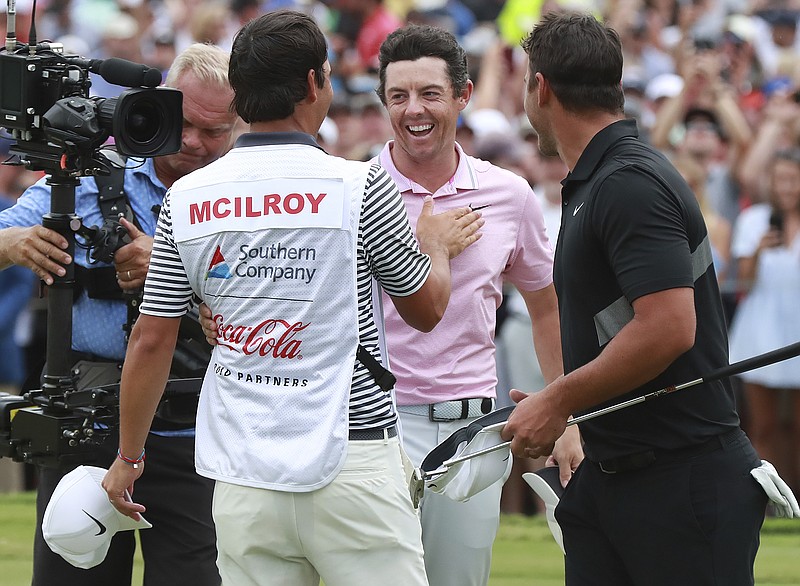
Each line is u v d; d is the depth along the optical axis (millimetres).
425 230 12836
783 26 34188
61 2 36406
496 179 14602
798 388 24031
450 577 14297
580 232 11289
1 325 24484
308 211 10617
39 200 13547
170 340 11180
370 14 36219
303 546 10750
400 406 14227
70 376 12828
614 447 11484
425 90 14031
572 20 11727
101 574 13742
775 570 19984
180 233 10883
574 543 12242
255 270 10664
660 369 10750
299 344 10617
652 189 10812
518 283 14977
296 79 10844
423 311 11211
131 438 11445
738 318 24750
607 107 11625
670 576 11344
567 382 11102
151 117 12172
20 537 21844
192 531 13852
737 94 31953
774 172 24422
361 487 10633
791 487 24219
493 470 12273
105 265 13273
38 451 12750
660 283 10641
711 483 11234
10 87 12414
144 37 36344
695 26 34250
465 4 36875
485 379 14430
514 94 33594
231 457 10750
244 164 10812
